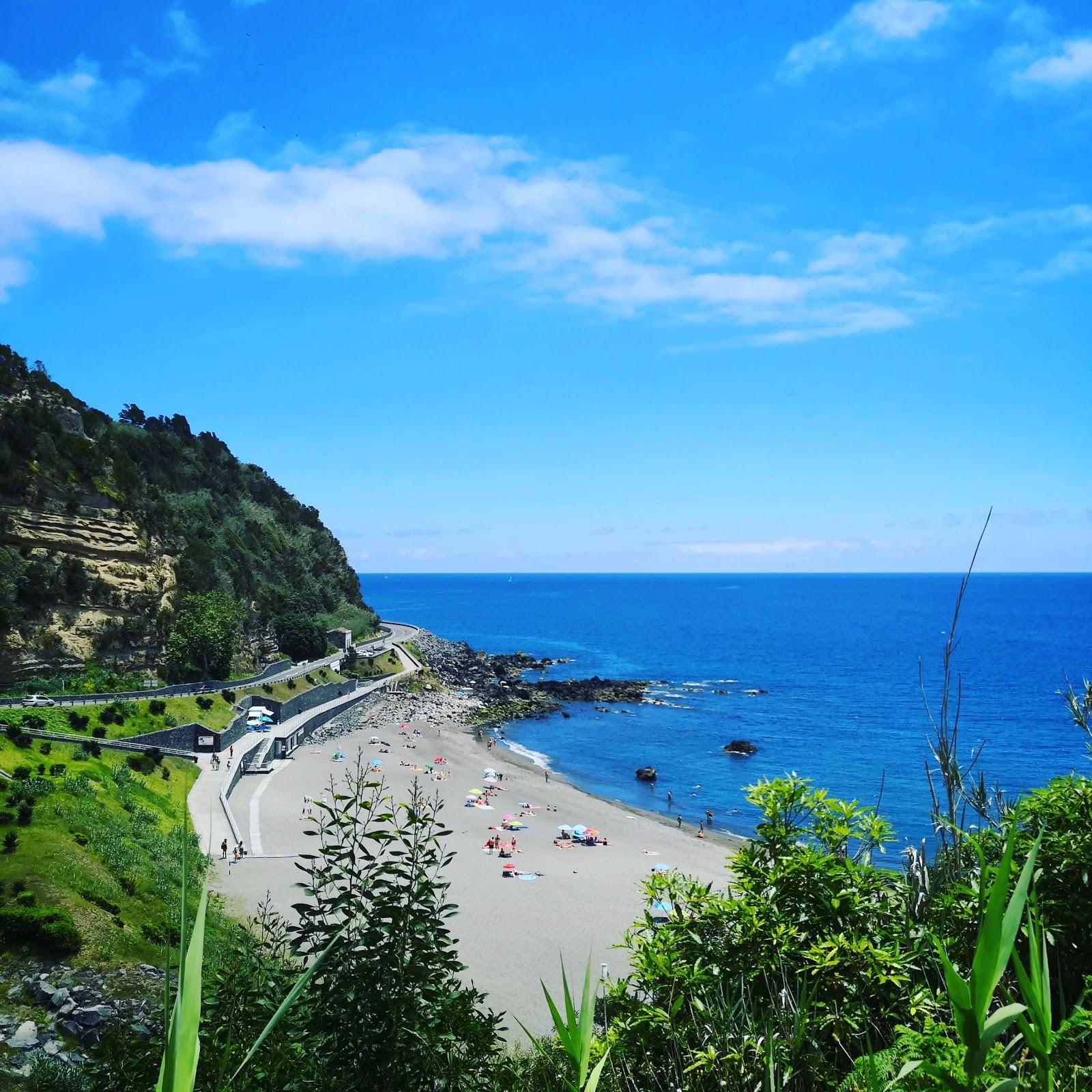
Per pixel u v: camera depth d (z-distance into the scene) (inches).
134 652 3334.2
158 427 5900.6
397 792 2859.3
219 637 3646.7
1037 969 187.0
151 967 1280.8
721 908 439.2
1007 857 175.9
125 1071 427.8
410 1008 405.4
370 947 421.1
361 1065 391.5
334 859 442.6
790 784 472.4
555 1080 392.2
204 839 2094.0
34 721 2335.1
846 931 405.7
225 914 1595.7
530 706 4803.2
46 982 1189.7
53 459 3294.8
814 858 426.0
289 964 460.1
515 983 1517.0
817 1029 360.8
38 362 3949.3
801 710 4682.6
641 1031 391.2
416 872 442.9
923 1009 347.3
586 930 1782.7
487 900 1936.5
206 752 2864.2
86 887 1449.3
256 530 5541.3
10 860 1485.0
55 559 3115.2
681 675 6245.1
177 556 3946.9
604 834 2566.4
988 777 2373.3
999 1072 256.2
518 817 2701.8
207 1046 378.3
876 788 2728.8
